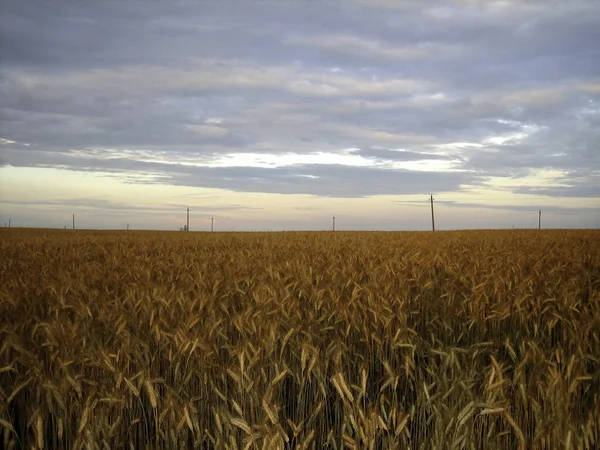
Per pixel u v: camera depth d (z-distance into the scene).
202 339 5.55
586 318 6.54
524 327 7.62
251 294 8.10
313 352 5.29
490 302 8.09
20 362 5.26
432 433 5.16
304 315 7.00
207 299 6.80
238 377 4.88
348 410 5.04
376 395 6.19
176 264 10.66
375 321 6.57
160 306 6.67
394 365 6.31
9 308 7.09
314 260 11.20
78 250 16.19
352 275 8.66
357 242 19.36
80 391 4.71
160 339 6.08
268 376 5.58
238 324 5.99
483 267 10.01
